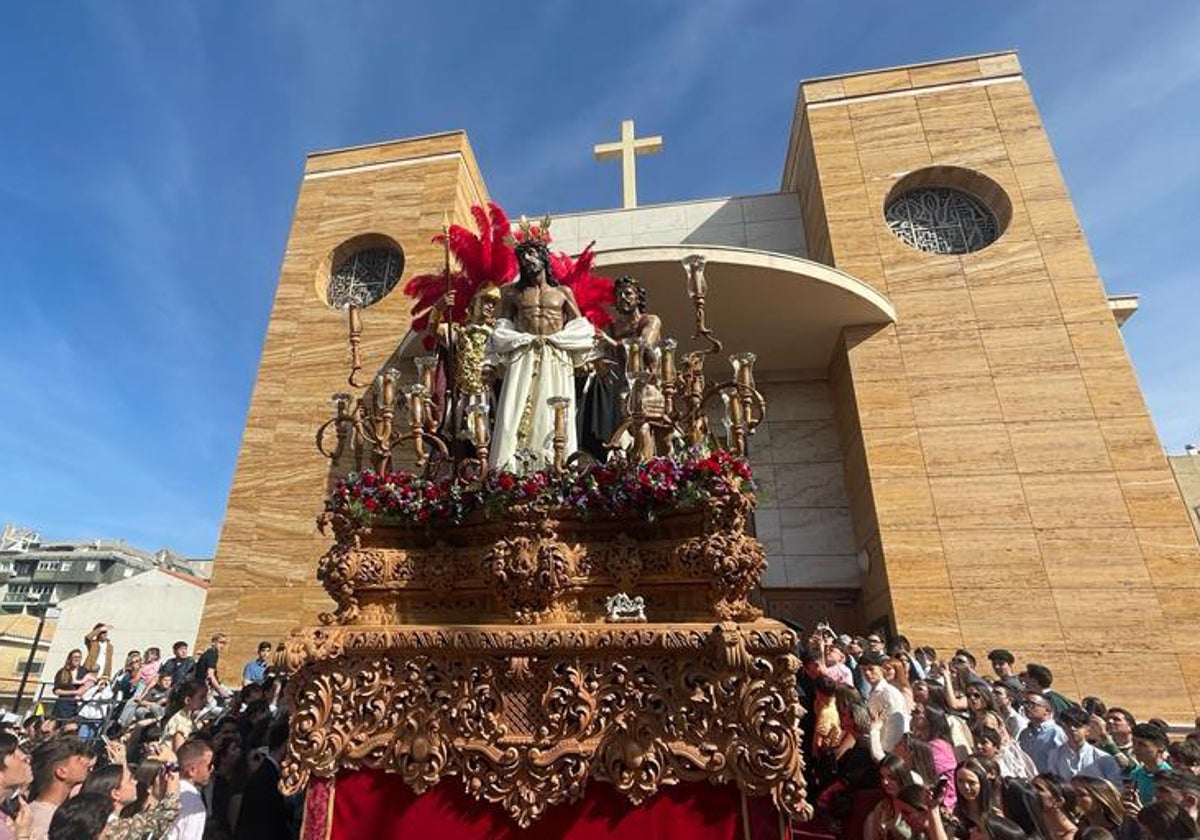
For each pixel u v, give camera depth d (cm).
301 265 1656
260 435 1503
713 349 551
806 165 1647
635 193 1762
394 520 461
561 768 380
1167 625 1117
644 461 447
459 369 598
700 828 368
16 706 1212
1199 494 2934
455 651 409
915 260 1432
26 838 481
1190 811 500
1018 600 1167
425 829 384
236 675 1309
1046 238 1405
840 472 1444
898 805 509
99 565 6412
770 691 376
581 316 632
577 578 430
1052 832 536
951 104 1552
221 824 614
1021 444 1269
